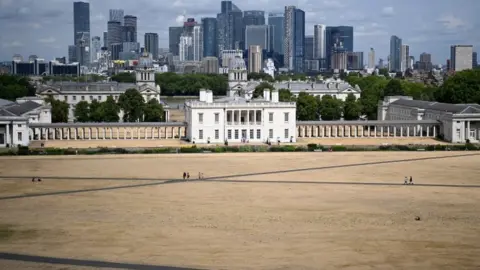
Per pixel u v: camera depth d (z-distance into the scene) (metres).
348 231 132.75
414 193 172.00
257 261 113.25
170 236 128.50
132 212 148.50
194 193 170.88
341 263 112.50
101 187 179.12
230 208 153.00
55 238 126.81
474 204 158.38
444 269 109.75
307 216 145.25
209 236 128.50
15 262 112.31
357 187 180.25
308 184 184.38
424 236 129.25
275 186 181.12
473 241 125.62
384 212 149.38
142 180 190.50
